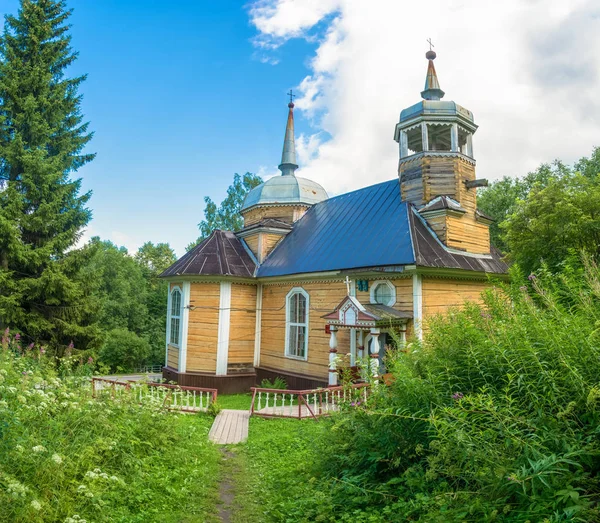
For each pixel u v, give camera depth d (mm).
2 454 4484
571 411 3633
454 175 15328
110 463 6016
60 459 4551
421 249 13094
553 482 3189
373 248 14211
